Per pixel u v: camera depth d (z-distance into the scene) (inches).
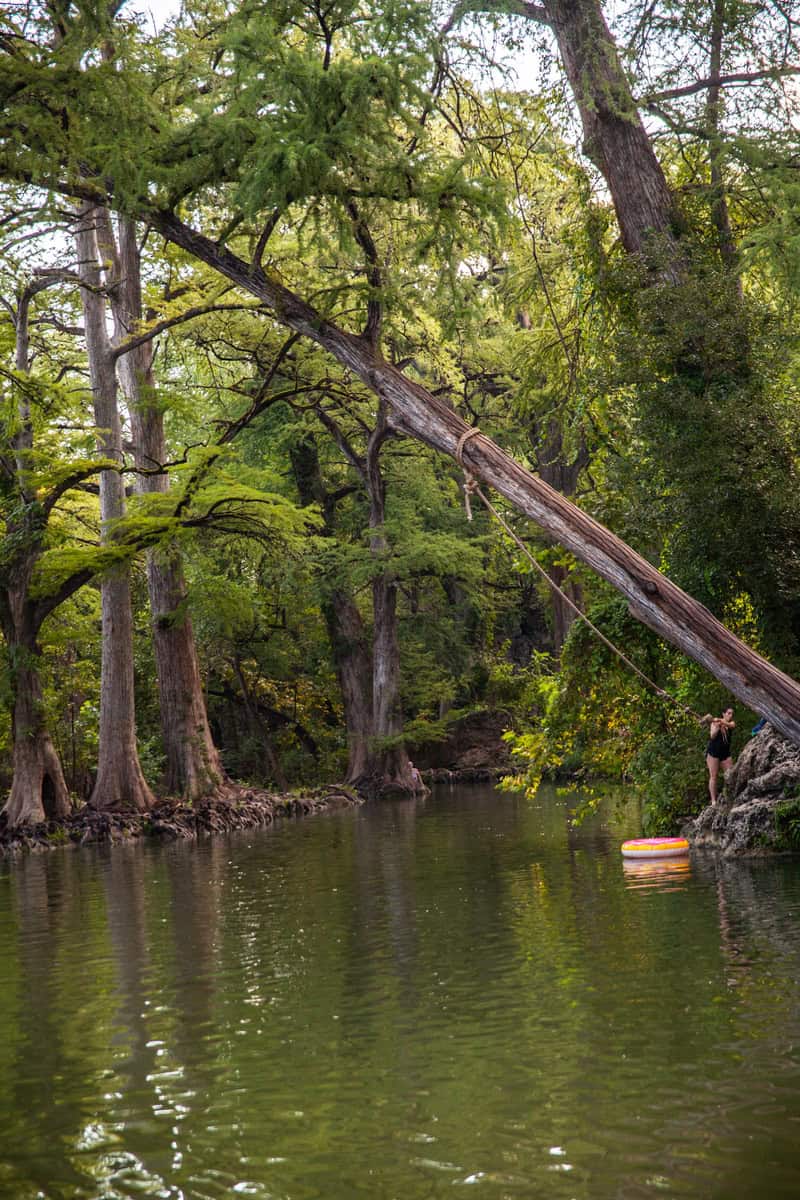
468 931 415.5
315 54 537.0
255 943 418.9
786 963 328.5
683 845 603.8
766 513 574.9
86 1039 292.5
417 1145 206.8
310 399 1392.7
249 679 1683.1
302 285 805.9
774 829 572.7
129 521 1003.3
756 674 492.1
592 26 640.4
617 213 672.4
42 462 1023.0
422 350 1240.8
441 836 829.2
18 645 1008.9
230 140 530.6
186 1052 275.0
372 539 1492.4
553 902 470.0
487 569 1667.1
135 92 532.4
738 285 624.7
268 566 1407.5
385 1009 305.7
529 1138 207.3
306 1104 231.8
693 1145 200.7
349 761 1576.0
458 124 728.3
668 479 606.5
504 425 1387.8
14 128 536.1
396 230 623.8
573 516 527.5
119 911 530.3
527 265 819.4
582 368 754.8
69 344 1315.2
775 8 639.1
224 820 1088.2
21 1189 195.8
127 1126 224.4
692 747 657.6
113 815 1024.9
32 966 399.5
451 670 1796.3
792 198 619.8
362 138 527.2
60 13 530.0
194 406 1167.6
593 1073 241.0
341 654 1589.6
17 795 998.4
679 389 597.3
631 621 632.4
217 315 1194.6
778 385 631.2
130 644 1098.1
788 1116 211.5
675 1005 290.4
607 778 730.2
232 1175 197.3
